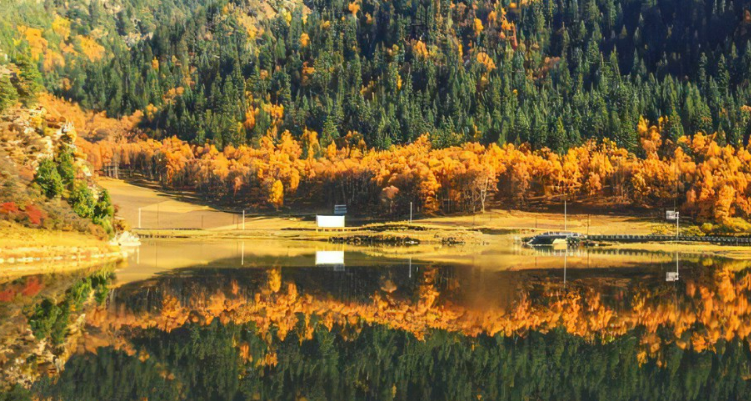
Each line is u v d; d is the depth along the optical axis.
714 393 37.41
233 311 56.69
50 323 47.78
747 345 48.44
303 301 63.41
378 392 36.72
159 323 50.19
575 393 37.25
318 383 37.84
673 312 60.75
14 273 74.50
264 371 39.50
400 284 77.19
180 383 36.00
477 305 63.12
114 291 64.25
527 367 42.22
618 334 51.50
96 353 40.59
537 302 65.31
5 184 95.38
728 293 73.25
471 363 42.97
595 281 82.38
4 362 37.47
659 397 36.59
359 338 48.91
